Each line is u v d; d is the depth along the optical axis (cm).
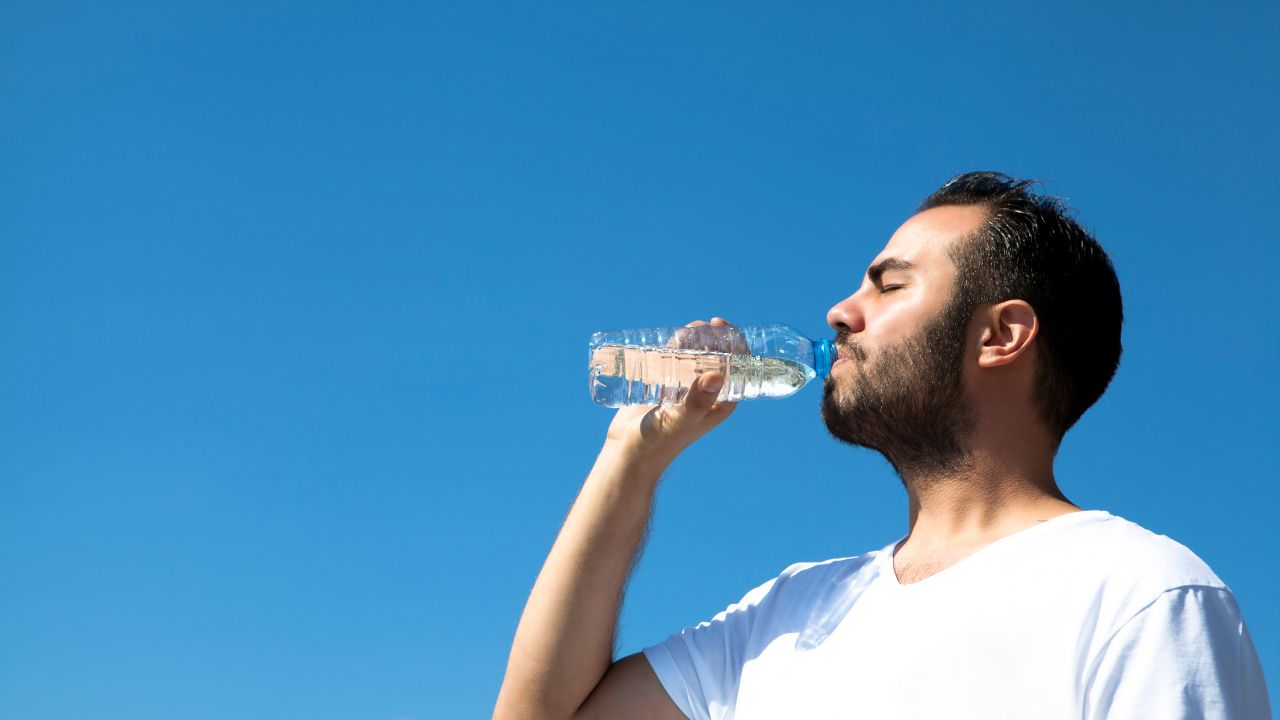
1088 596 181
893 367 224
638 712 235
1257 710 173
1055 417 225
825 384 237
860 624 206
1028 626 184
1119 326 238
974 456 219
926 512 222
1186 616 173
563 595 238
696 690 232
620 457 245
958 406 221
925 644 191
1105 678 172
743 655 230
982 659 185
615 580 241
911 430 223
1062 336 226
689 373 290
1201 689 167
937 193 245
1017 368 223
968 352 223
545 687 235
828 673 204
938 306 225
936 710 185
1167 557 180
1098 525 194
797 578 235
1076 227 236
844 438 235
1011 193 236
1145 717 167
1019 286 225
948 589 196
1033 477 219
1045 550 192
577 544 241
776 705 211
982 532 215
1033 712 178
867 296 238
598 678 239
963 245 229
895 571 215
